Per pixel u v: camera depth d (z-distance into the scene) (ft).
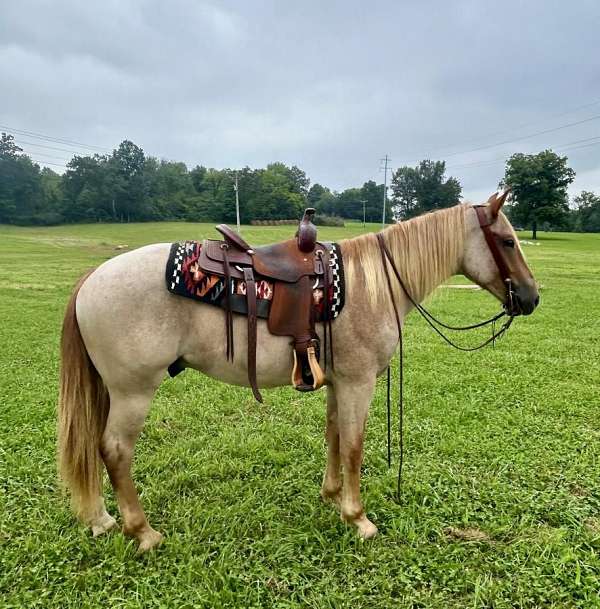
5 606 7.01
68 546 8.28
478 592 7.32
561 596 7.32
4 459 11.22
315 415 14.42
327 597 7.25
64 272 61.41
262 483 10.55
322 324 8.24
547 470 10.95
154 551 8.21
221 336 7.99
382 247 8.85
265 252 8.29
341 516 9.21
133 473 10.92
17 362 19.62
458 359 20.38
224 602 7.18
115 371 7.72
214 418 14.12
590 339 24.50
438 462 11.47
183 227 184.96
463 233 9.37
